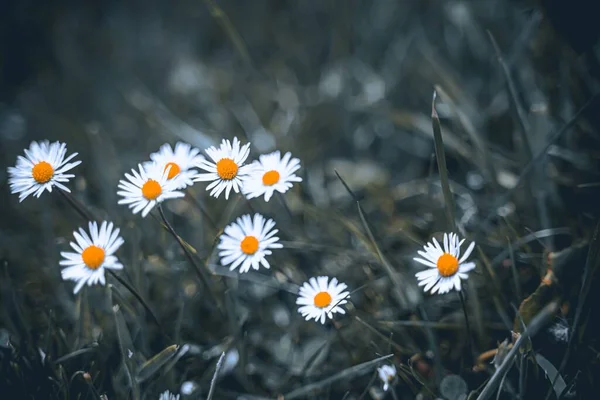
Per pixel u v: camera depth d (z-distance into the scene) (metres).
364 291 0.72
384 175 0.80
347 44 0.88
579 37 0.74
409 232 0.74
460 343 0.69
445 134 0.77
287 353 0.71
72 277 0.64
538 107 0.74
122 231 0.74
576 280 0.69
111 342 0.70
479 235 0.72
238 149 0.65
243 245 0.65
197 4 0.98
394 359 0.69
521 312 0.67
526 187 0.71
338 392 0.69
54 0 0.99
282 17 0.95
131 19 1.00
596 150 0.73
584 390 0.66
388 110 0.81
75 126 0.86
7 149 0.84
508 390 0.66
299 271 0.74
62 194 0.69
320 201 0.78
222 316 0.70
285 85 0.87
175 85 0.90
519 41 0.76
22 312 0.70
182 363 0.70
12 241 0.77
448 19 0.85
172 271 0.73
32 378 0.67
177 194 0.65
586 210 0.71
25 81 0.92
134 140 0.85
